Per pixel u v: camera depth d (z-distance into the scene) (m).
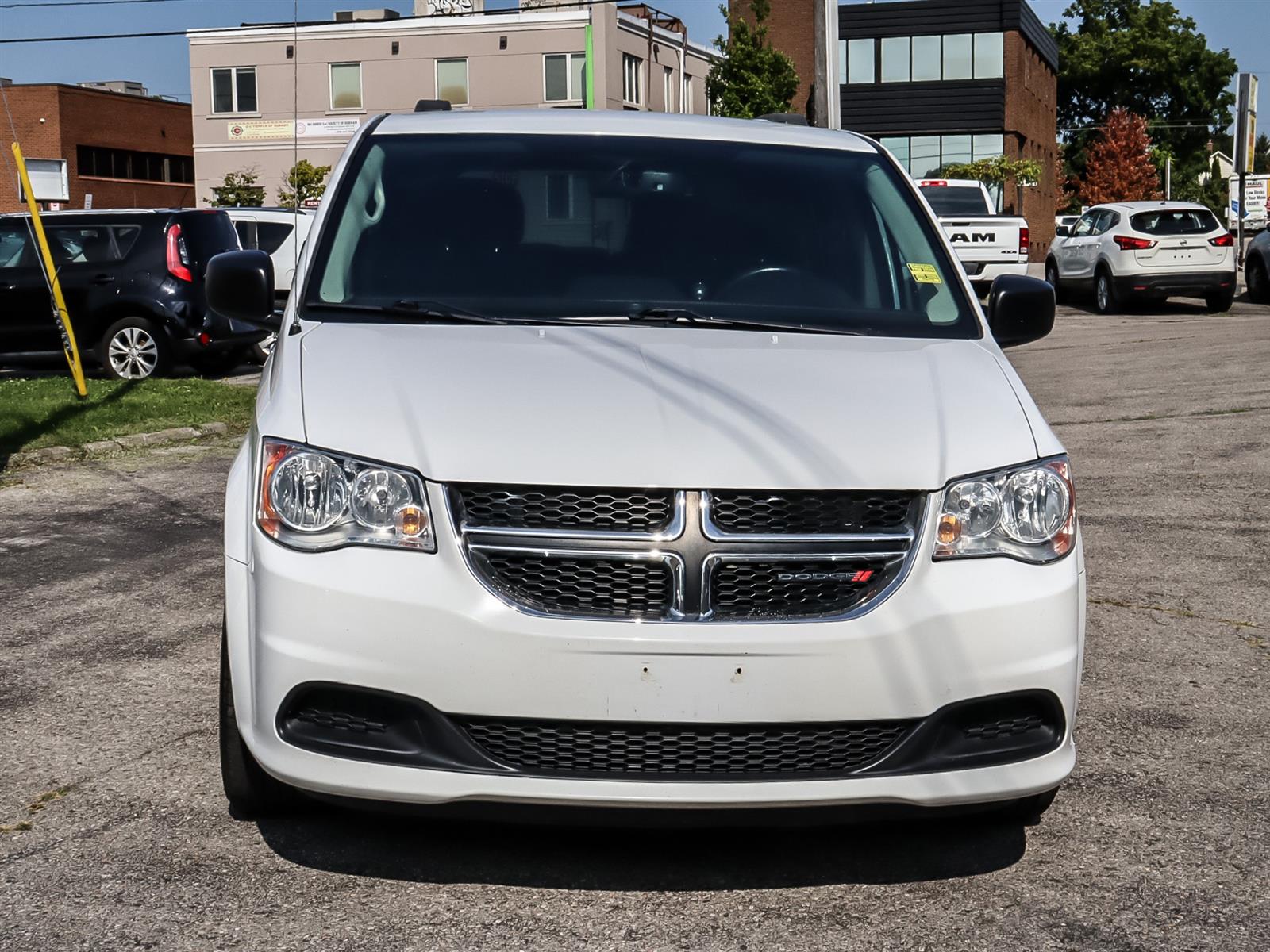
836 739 3.32
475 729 3.27
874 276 4.48
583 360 3.73
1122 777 4.28
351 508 3.31
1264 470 9.34
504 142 4.85
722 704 3.22
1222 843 3.81
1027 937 3.26
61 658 5.38
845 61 57.81
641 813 3.28
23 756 4.35
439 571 3.25
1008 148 56.88
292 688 3.29
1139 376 14.16
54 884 3.47
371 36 49.91
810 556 3.28
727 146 4.97
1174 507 8.30
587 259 4.40
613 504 3.27
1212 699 5.03
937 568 3.36
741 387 3.62
